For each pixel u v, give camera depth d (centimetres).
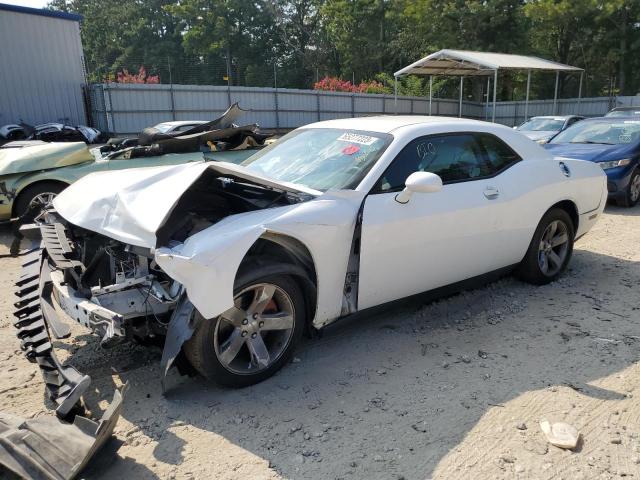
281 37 5700
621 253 621
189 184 309
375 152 380
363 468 258
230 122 930
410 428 289
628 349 379
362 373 346
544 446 274
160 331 323
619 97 3033
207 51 5544
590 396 320
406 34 4378
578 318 432
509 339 396
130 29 6156
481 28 3769
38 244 405
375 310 378
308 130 455
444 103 3475
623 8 3559
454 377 341
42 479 226
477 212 409
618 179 875
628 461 263
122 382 334
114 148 859
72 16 2328
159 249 290
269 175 401
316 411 304
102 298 309
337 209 340
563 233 506
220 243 285
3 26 2166
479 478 252
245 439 280
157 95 2555
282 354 335
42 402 314
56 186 715
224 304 284
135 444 275
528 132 1498
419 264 383
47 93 2327
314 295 340
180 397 317
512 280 517
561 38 3962
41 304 333
